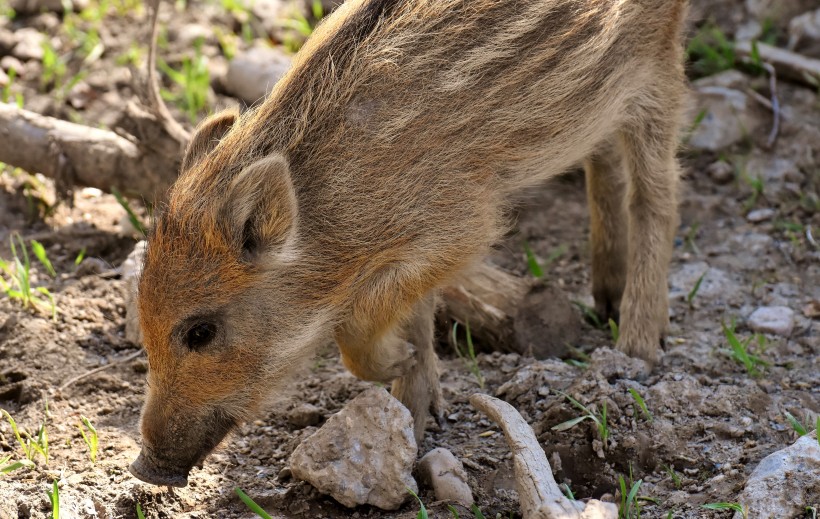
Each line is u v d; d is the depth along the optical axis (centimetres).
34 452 797
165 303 709
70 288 981
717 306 976
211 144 777
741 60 1271
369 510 744
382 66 749
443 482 747
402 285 758
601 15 800
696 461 770
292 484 762
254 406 753
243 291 721
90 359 907
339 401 861
